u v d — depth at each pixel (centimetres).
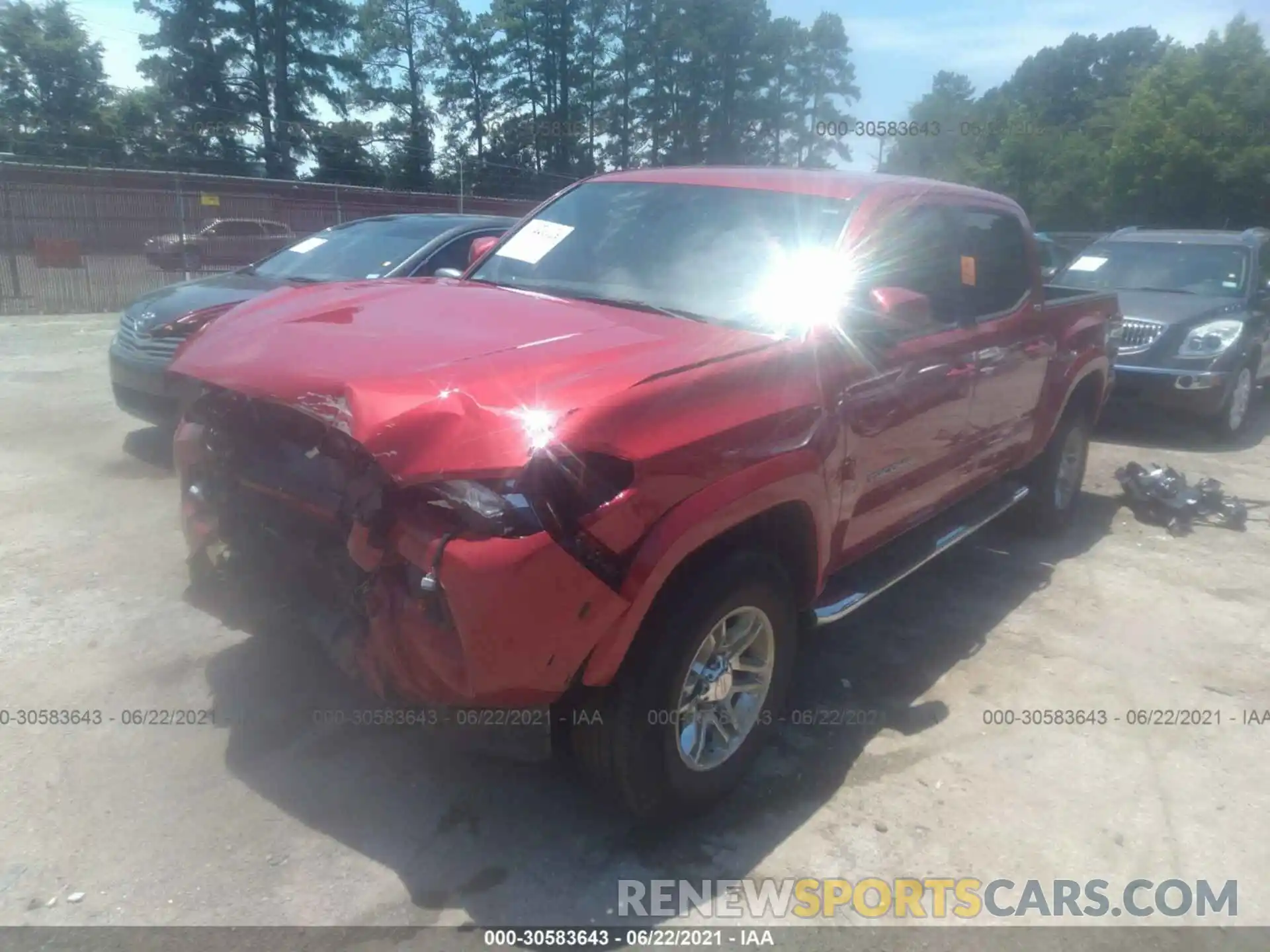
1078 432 646
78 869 303
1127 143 2548
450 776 357
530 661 274
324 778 351
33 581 488
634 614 288
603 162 4647
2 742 360
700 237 422
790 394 338
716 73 3916
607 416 283
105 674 408
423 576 278
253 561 337
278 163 4512
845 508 378
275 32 4591
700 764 335
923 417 423
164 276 1920
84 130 4416
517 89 4672
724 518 306
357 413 281
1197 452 923
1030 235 553
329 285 424
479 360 305
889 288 378
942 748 398
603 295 411
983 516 521
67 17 4534
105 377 983
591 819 341
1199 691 456
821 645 482
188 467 359
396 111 4756
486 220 792
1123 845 346
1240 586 587
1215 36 2580
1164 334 928
